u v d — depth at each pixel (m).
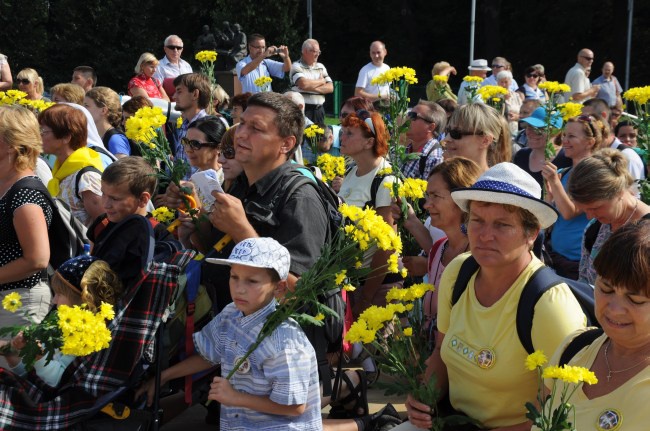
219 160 4.85
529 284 3.09
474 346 3.21
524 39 38.47
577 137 6.19
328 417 4.56
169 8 34.88
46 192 4.37
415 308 3.71
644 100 5.79
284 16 32.03
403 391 3.29
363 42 40.41
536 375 3.12
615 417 2.55
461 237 4.32
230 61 20.38
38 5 31.56
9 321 4.35
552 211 3.03
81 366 3.74
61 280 3.83
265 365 3.34
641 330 2.53
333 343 3.96
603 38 38.12
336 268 3.29
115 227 3.98
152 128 4.42
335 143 9.07
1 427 3.55
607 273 2.52
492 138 5.45
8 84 12.43
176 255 3.97
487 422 3.23
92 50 32.44
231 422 3.48
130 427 3.79
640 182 5.31
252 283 3.35
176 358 4.04
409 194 4.86
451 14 39.44
